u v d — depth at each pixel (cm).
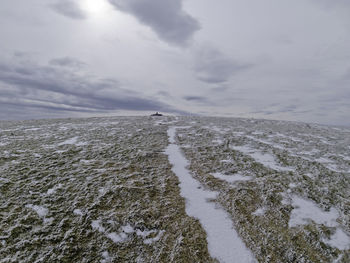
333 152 1405
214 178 968
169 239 582
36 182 816
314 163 1172
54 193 755
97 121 2634
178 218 671
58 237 557
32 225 591
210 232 614
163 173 998
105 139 1522
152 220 653
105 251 532
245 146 1481
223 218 682
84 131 1812
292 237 604
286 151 1386
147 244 562
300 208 747
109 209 689
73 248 529
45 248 521
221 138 1697
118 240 570
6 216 616
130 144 1416
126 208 702
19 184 793
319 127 2691
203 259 521
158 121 2734
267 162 1175
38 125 2164
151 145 1425
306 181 942
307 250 559
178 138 1686
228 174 1013
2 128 1902
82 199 729
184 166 1100
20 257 492
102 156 1151
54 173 905
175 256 526
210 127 2262
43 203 693
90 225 612
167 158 1200
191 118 3272
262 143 1576
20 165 959
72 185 817
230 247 561
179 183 910
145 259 516
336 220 688
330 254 550
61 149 1226
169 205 738
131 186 836
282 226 652
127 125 2238
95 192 776
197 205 749
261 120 3256
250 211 723
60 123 2386
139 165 1066
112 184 840
